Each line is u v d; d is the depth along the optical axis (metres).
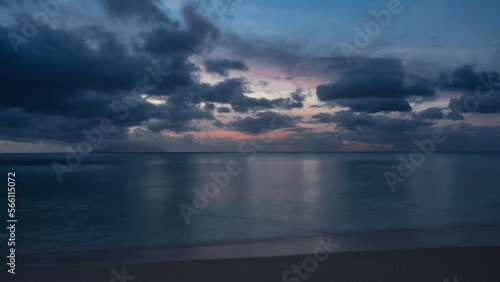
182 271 6.58
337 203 19.17
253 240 10.83
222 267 6.83
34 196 23.47
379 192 23.98
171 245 10.31
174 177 40.22
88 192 25.56
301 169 55.25
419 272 6.27
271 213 16.12
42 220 14.84
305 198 21.30
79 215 16.08
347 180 33.97
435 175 38.50
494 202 19.09
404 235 11.06
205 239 11.09
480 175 37.97
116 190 26.77
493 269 6.43
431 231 11.74
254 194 23.47
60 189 27.62
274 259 7.51
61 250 9.79
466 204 18.45
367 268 6.58
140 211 17.11
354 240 10.40
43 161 103.31
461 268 6.50
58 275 6.41
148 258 8.56
